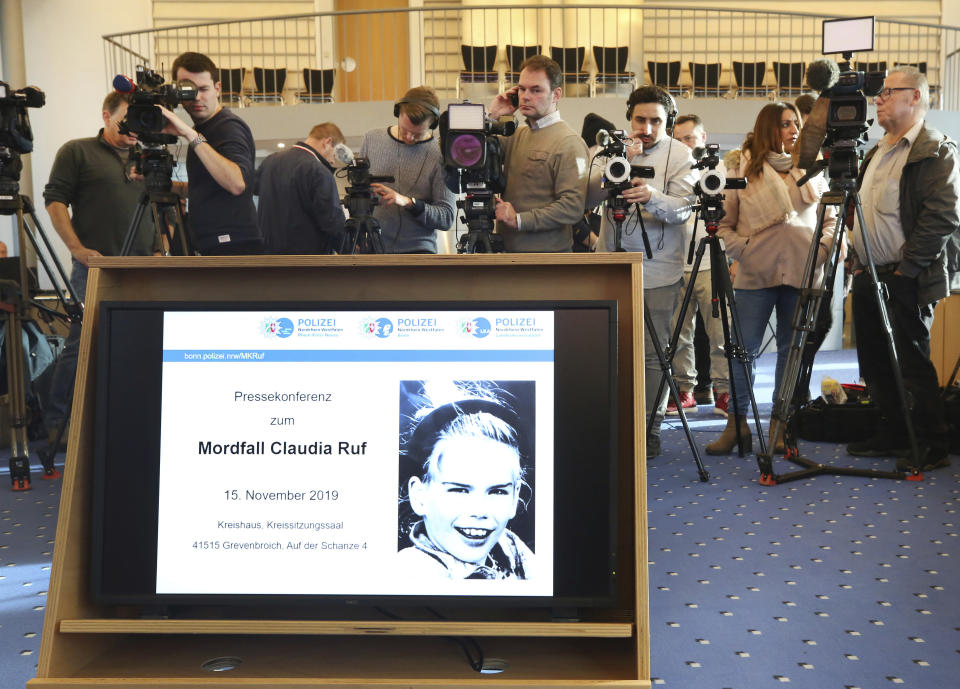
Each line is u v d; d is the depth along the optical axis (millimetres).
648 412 3449
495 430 1218
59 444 3570
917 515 2557
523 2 12109
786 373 3039
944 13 12438
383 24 13078
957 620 1748
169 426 1229
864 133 2920
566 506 1202
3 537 2441
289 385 1235
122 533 1212
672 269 3312
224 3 12945
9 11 12367
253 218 2715
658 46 12547
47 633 1169
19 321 3115
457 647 1279
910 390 3354
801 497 2801
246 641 1304
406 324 1239
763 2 12578
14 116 3074
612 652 1251
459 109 2680
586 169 3004
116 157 3721
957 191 3139
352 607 1266
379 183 3385
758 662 1551
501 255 1253
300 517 1217
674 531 2418
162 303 1243
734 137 10414
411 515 1213
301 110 10328
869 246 3244
